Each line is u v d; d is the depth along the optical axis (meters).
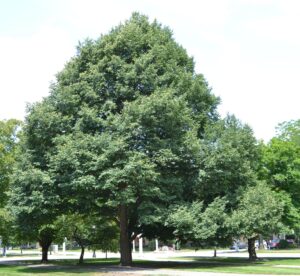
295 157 47.34
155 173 32.97
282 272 27.75
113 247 47.81
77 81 38.66
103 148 33.38
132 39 38.44
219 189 37.50
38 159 36.91
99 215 40.78
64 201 37.69
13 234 46.31
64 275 29.58
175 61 39.22
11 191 37.03
